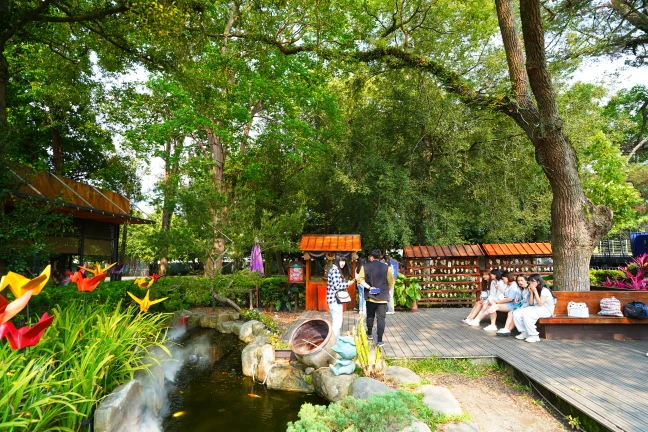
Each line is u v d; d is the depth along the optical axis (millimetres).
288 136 15430
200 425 4645
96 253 14625
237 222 10453
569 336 7168
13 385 2793
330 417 3580
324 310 11258
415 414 3908
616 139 17062
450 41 13578
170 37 8750
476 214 15531
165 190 10320
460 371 5656
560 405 4293
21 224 6832
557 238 8656
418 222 15844
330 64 11391
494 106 9328
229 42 14828
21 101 16922
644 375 4941
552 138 8461
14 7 7551
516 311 7305
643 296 7359
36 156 18953
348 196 16625
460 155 14055
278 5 10820
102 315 4777
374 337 7539
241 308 11820
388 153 15867
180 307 11297
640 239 16719
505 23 9211
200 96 11906
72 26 10367
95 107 19156
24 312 6270
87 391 3400
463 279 12344
